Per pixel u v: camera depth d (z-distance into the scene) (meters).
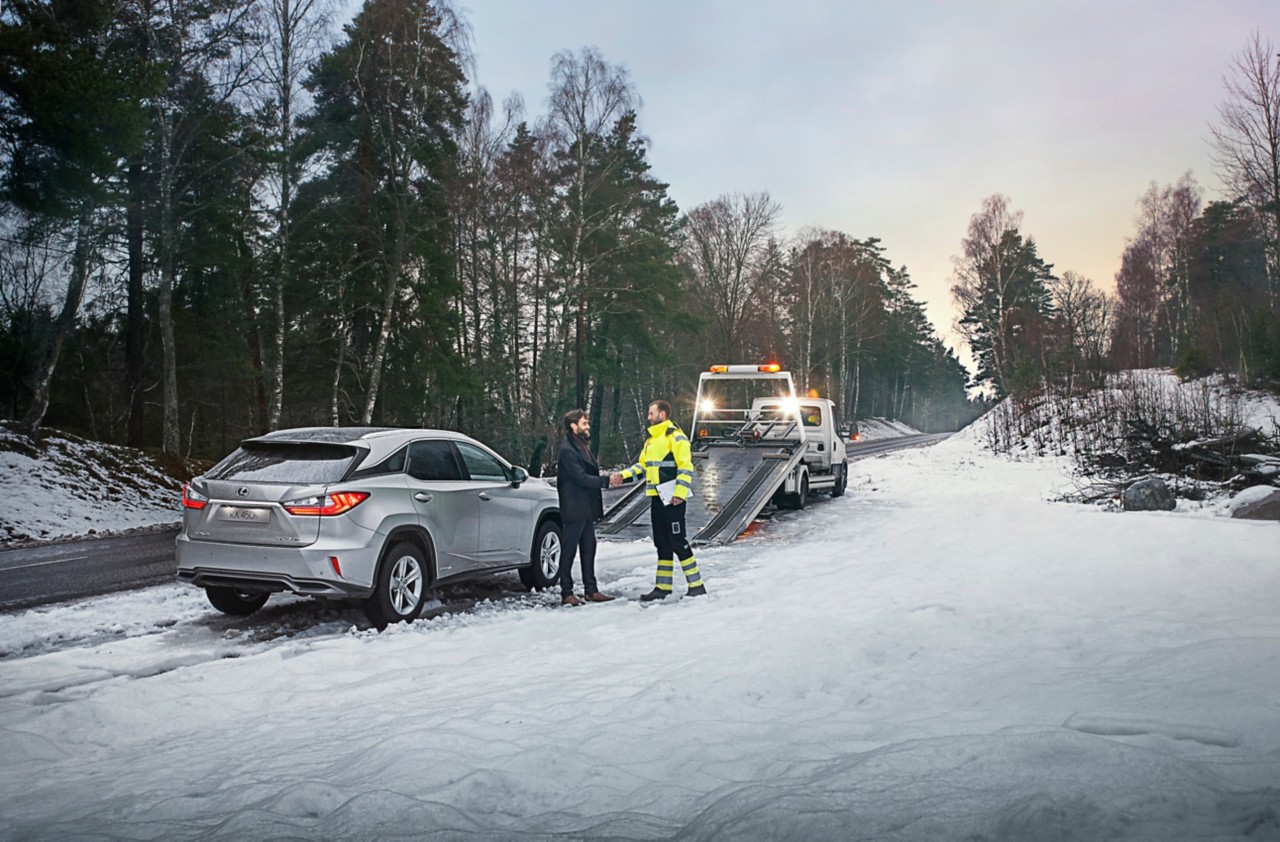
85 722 4.44
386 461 7.77
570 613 7.46
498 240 36.59
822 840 2.27
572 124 32.50
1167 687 3.98
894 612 6.48
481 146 33.31
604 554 11.66
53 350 20.81
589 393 41.28
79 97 15.99
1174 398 25.88
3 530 14.73
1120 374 36.59
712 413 17.92
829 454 19.08
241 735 4.16
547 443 33.81
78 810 3.10
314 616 7.99
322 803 2.92
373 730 4.03
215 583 7.27
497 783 3.04
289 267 24.53
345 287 26.45
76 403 34.31
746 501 14.02
